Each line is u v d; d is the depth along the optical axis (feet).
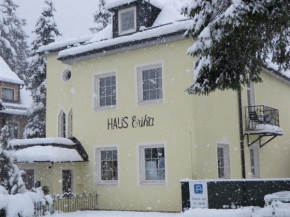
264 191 41.37
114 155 59.16
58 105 69.82
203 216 34.78
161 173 54.44
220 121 57.11
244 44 34.09
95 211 55.31
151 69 56.85
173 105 53.67
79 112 62.59
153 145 55.11
